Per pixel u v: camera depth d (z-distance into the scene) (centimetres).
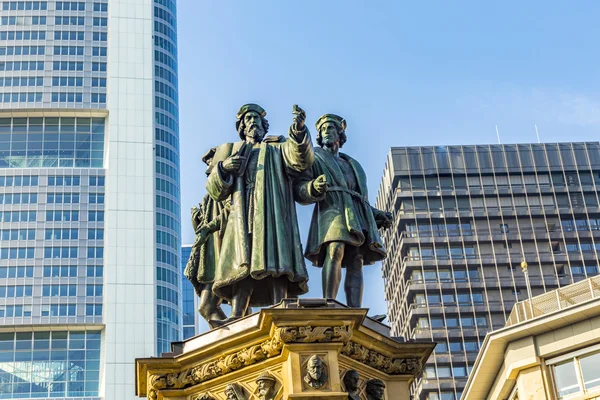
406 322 12469
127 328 11425
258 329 834
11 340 11306
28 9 13300
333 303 856
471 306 12219
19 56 12988
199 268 981
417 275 12512
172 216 12512
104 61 13112
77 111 12738
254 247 926
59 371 11206
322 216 962
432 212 12962
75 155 12550
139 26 13462
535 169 13188
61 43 13138
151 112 12838
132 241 11950
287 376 811
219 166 963
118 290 11625
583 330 4181
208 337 891
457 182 13138
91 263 11762
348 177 995
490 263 12538
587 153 13288
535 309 4659
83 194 12175
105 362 11175
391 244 13462
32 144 12556
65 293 11550
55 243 11831
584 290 4500
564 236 12738
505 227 12838
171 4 14112
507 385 4547
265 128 1039
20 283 11550
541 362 4319
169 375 892
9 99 12662
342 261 984
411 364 893
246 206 953
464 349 11888
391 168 13300
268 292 964
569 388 4206
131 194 12256
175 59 13800
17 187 12144
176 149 13112
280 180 959
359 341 862
